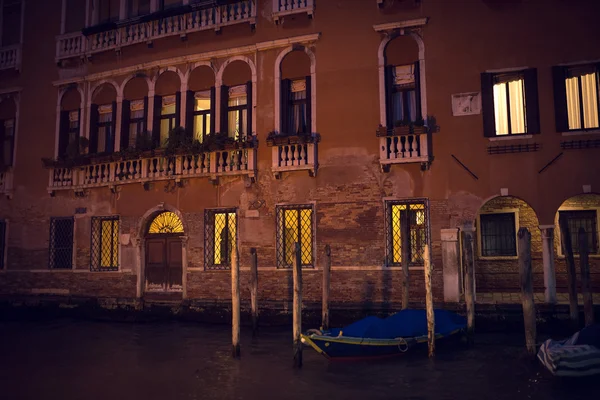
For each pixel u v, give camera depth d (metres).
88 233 15.88
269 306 13.28
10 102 17.47
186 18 15.28
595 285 13.98
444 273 12.38
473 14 12.79
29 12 17.55
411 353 10.38
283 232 13.88
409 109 13.20
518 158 12.25
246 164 14.13
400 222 12.59
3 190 16.91
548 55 12.26
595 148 11.84
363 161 13.23
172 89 15.45
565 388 8.32
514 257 14.82
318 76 13.79
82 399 8.16
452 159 12.61
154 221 15.52
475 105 12.60
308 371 9.52
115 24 16.05
